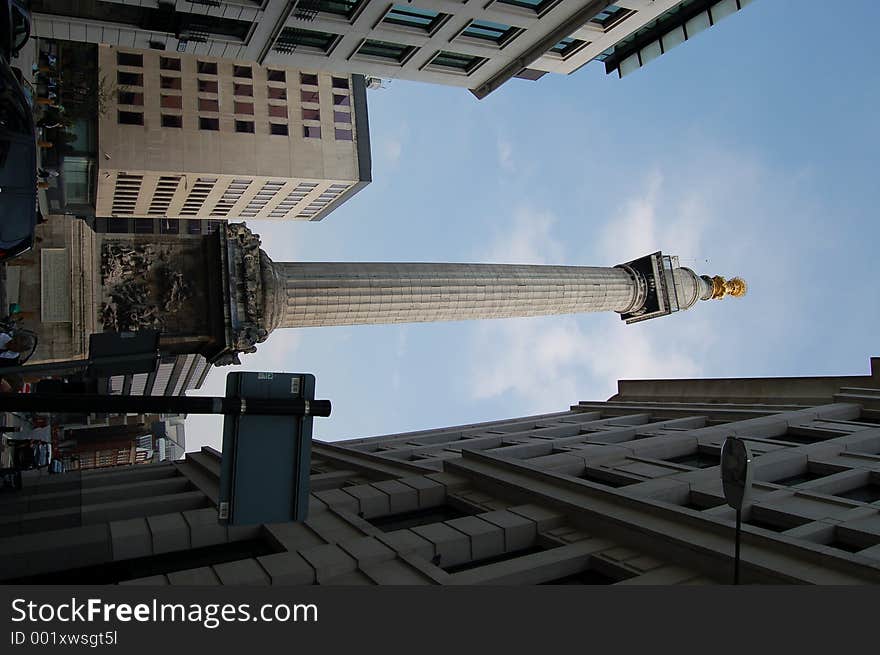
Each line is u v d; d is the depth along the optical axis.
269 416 10.88
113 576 20.80
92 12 31.58
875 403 34.12
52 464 36.97
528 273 54.00
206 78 67.00
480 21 33.69
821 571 16.19
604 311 61.62
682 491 24.06
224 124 67.25
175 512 25.14
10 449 32.31
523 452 33.50
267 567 18.53
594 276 58.94
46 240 37.12
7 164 17.44
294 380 11.05
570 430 41.47
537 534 21.83
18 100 17.83
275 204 79.06
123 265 41.00
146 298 41.28
